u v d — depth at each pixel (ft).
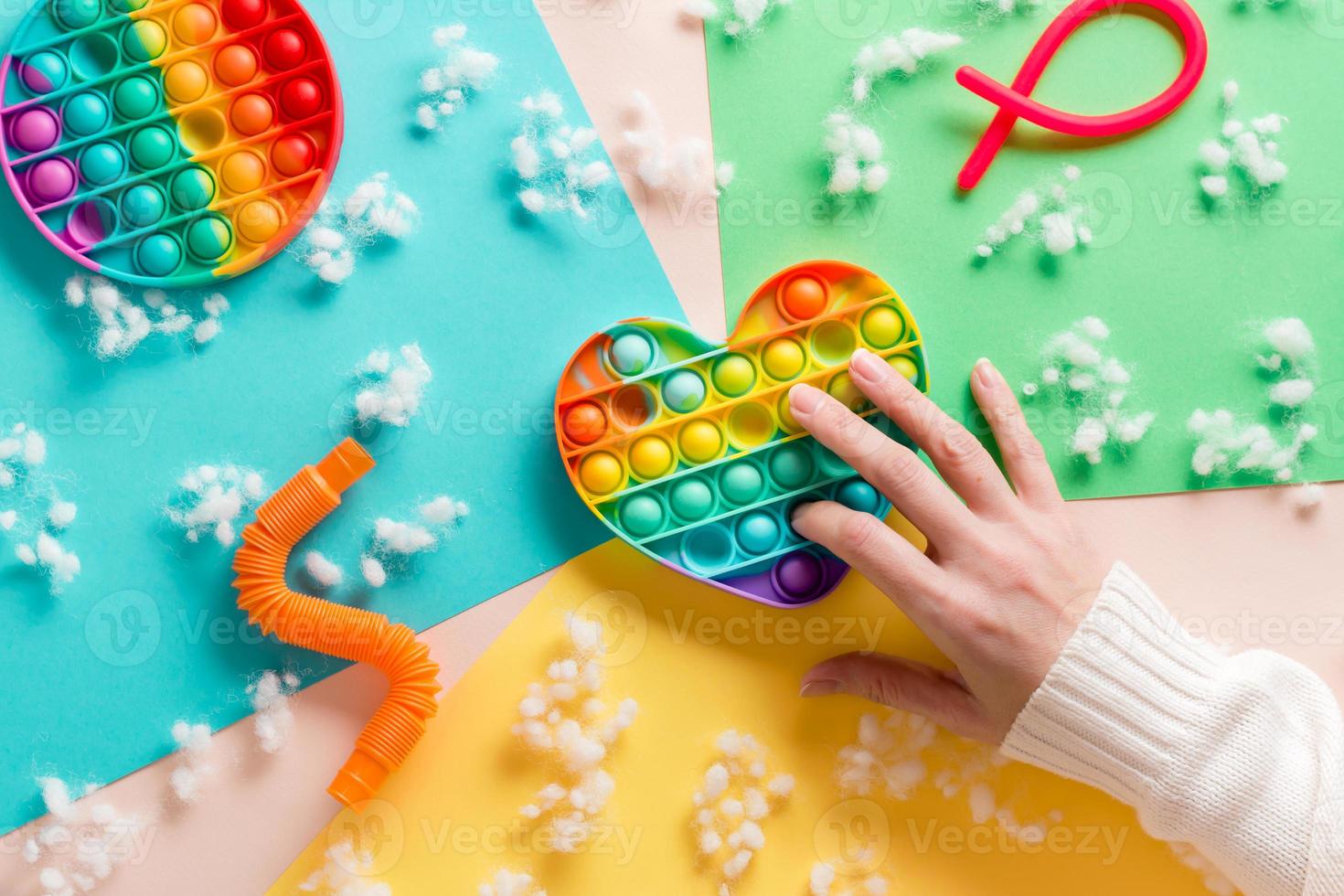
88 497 2.26
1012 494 2.18
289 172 2.22
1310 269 2.29
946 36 2.26
